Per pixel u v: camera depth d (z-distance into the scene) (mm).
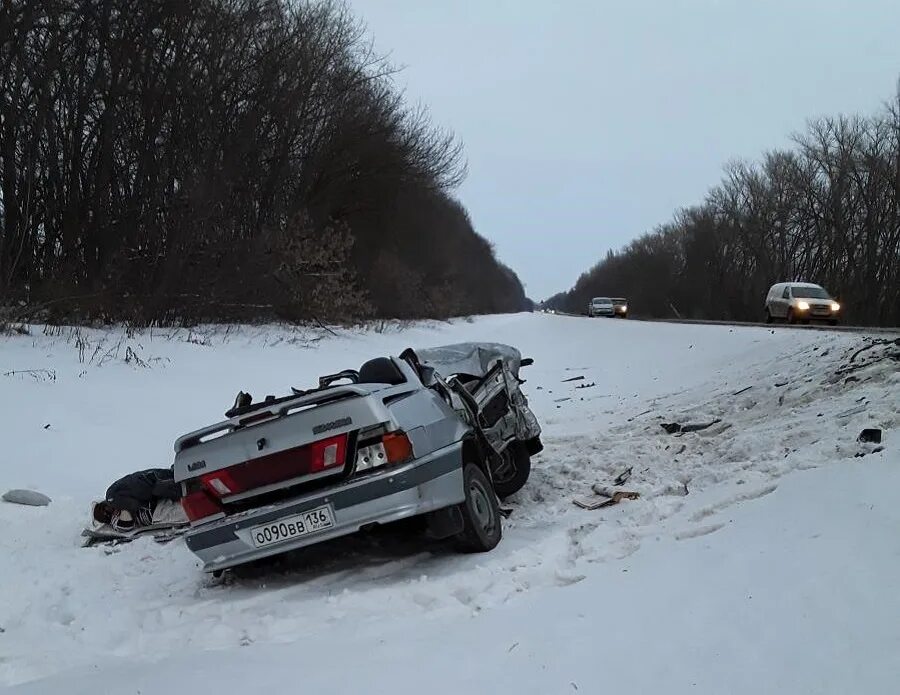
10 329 12977
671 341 24016
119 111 18156
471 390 7137
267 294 21469
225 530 4816
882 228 51281
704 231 76000
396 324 32031
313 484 4871
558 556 4953
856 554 3590
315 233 25703
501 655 3242
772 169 65625
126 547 6203
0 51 15391
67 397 10531
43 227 17172
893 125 49375
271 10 23688
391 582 4793
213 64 20750
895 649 2756
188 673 3455
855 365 9258
